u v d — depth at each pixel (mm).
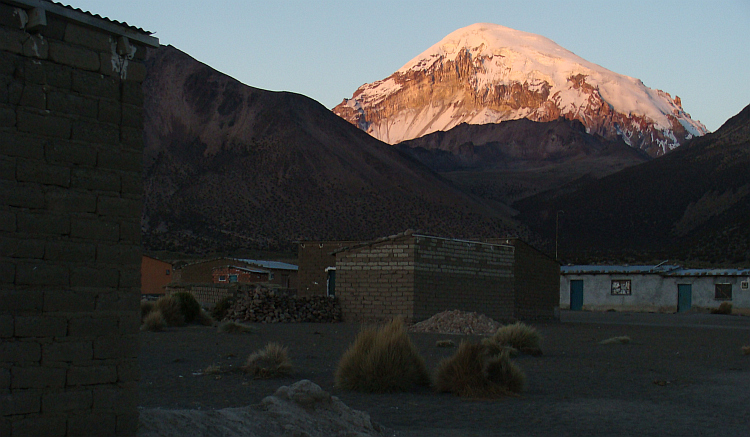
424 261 33438
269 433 9328
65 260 7699
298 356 18922
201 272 66250
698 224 134250
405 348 14625
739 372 18266
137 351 8195
